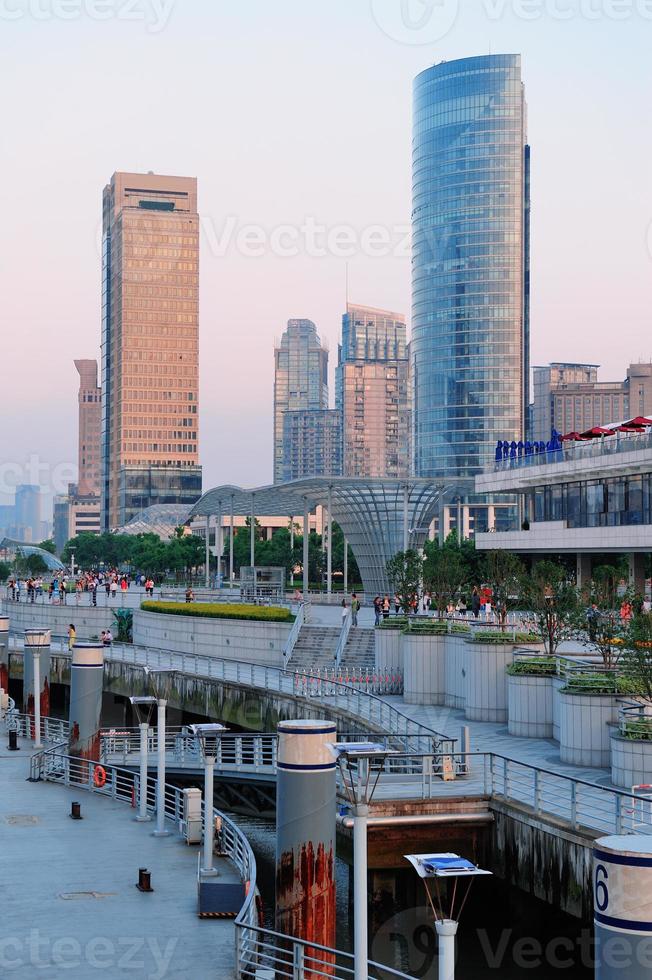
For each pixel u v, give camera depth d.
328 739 23.48
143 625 84.31
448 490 93.88
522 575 53.66
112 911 26.41
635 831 28.33
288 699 55.06
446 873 17.55
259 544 151.88
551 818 30.27
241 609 73.19
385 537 95.38
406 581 63.62
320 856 23.20
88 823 35.78
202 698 63.62
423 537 96.56
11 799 39.59
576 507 98.69
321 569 146.50
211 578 155.38
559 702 38.62
